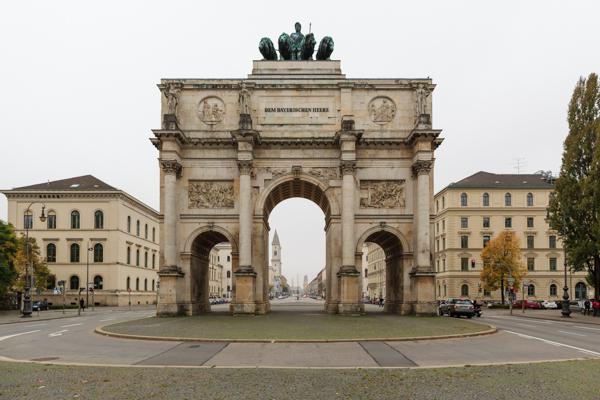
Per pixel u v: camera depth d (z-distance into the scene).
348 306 49.66
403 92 53.94
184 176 52.91
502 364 18.88
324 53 56.72
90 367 18.59
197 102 53.69
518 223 101.75
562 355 21.94
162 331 31.31
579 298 99.69
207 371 17.64
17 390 14.64
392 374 16.92
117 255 91.94
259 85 53.47
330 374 16.98
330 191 52.66
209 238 55.62
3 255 66.44
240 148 51.31
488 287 89.75
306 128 53.28
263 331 31.31
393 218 52.62
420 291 49.75
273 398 13.63
